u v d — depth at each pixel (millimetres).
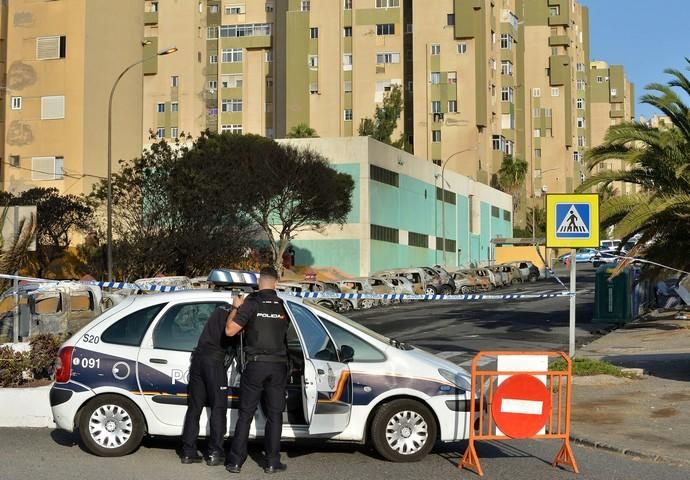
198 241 40406
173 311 8812
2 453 8891
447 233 73500
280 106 84938
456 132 81000
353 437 8539
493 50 87062
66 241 43469
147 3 85062
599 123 124062
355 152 56812
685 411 11625
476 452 9289
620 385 13953
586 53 112750
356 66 83062
